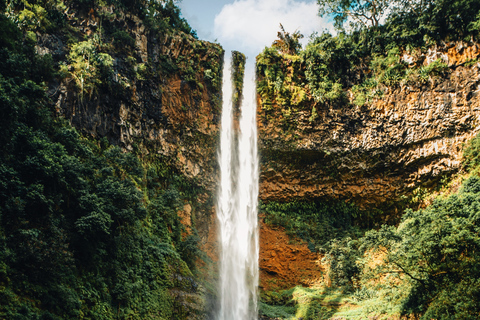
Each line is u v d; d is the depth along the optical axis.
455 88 27.73
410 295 19.61
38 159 14.96
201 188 28.61
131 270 18.47
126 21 26.14
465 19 28.30
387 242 20.33
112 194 17.61
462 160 26.98
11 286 12.43
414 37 29.73
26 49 19.52
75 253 15.93
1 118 14.70
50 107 19.64
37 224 14.47
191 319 19.88
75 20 23.58
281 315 24.52
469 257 17.73
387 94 29.27
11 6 20.53
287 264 28.77
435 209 19.20
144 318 17.62
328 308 24.27
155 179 25.59
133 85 24.81
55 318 12.90
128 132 24.03
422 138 28.03
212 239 28.14
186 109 28.30
